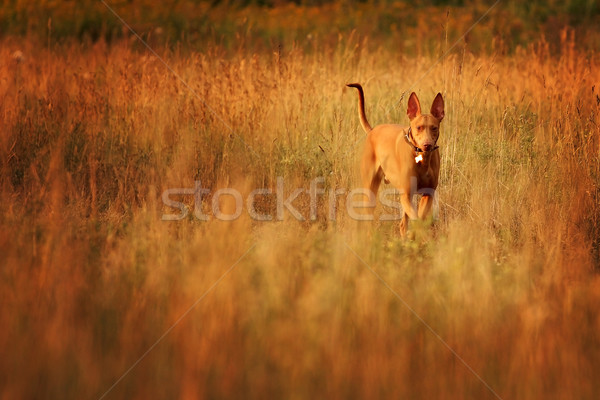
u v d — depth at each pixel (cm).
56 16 3453
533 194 1573
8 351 859
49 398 793
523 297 1068
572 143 1658
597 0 3644
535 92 2102
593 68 2219
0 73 2100
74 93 2067
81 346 878
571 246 1382
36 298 1005
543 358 873
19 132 1814
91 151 1788
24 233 1305
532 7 3694
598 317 1009
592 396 818
